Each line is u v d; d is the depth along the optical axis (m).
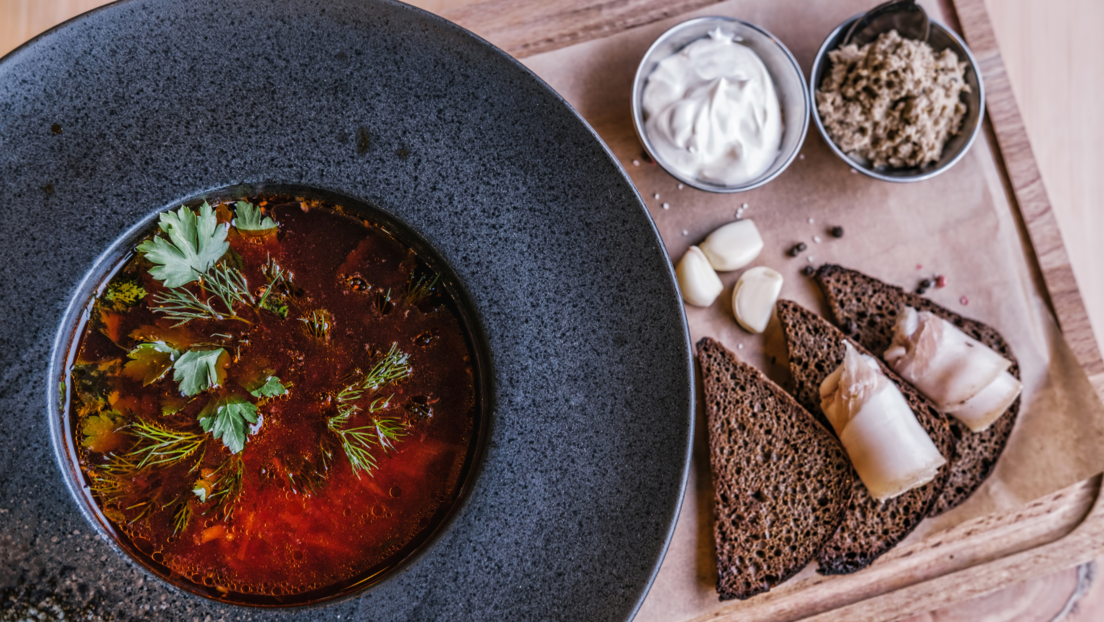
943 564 0.50
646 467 0.45
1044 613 0.50
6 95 0.43
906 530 0.49
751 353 0.50
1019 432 0.50
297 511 0.45
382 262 0.46
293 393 0.46
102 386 0.45
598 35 0.50
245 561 0.45
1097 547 0.50
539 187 0.45
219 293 0.45
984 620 0.50
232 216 0.45
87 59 0.43
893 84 0.47
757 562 0.48
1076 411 0.50
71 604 0.44
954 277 0.50
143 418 0.45
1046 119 0.53
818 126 0.48
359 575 0.45
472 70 0.44
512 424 0.45
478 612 0.45
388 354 0.46
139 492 0.45
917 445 0.47
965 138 0.48
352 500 0.45
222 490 0.45
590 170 0.45
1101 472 0.50
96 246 0.44
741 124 0.47
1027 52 0.53
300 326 0.46
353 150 0.45
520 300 0.46
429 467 0.46
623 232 0.45
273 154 0.45
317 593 0.45
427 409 0.46
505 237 0.45
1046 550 0.50
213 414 0.45
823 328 0.49
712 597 0.49
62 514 0.44
